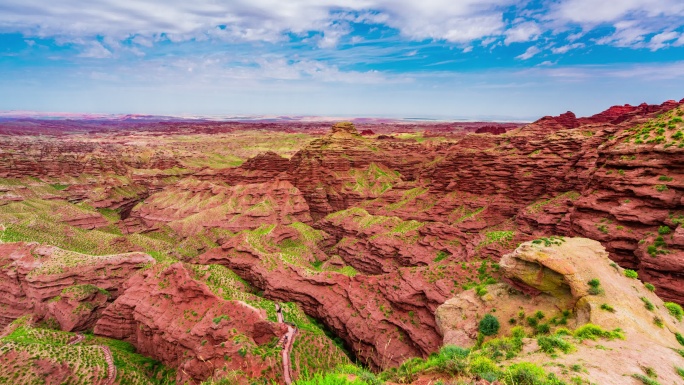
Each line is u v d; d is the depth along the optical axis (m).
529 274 41.31
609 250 51.38
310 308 74.50
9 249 84.38
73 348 54.94
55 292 74.88
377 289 68.75
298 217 154.62
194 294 59.34
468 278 59.00
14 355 50.56
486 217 112.19
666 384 21.38
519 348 26.72
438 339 54.78
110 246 107.06
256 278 85.62
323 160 178.88
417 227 112.81
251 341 49.78
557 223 87.75
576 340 27.91
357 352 61.78
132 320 63.41
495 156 124.12
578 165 102.19
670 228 46.50
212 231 136.75
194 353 51.06
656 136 53.62
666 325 33.59
